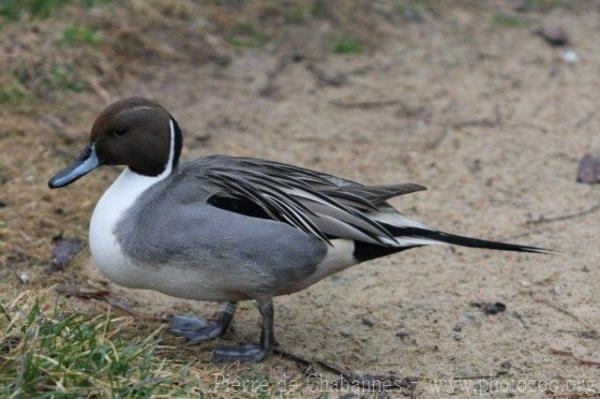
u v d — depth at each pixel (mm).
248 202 8500
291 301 10023
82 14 14930
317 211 8477
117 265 8469
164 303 9969
